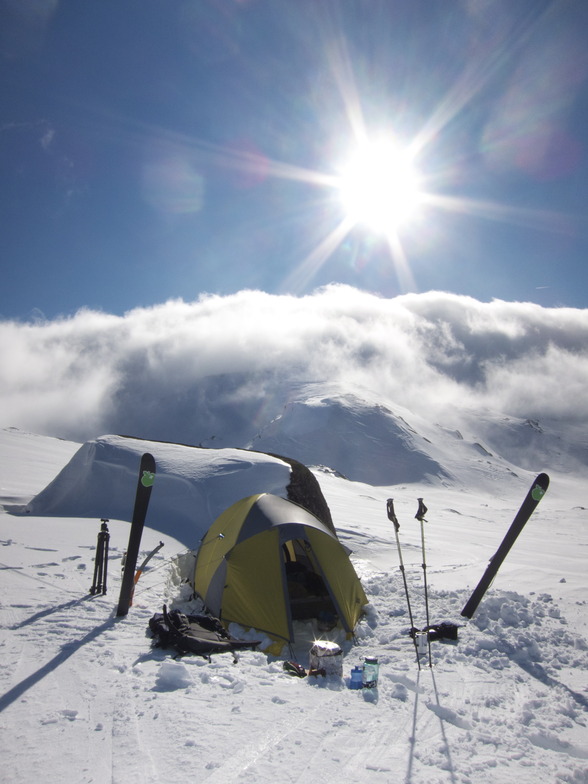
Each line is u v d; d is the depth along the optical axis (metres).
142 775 4.20
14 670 6.21
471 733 5.16
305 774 4.30
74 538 13.31
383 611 9.43
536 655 7.52
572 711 5.89
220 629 7.73
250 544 8.86
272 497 9.95
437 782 4.27
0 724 4.98
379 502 42.00
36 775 4.18
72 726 4.96
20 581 9.80
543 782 4.40
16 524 14.41
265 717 5.27
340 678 6.44
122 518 15.52
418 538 19.19
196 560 10.83
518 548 20.61
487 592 10.20
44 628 7.64
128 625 7.91
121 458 17.27
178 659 6.69
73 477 17.72
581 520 50.81
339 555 9.32
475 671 6.90
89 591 9.44
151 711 5.28
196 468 16.70
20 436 43.72
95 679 6.02
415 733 5.11
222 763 4.41
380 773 4.37
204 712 5.31
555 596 10.71
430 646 7.68
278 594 8.21
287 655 7.56
